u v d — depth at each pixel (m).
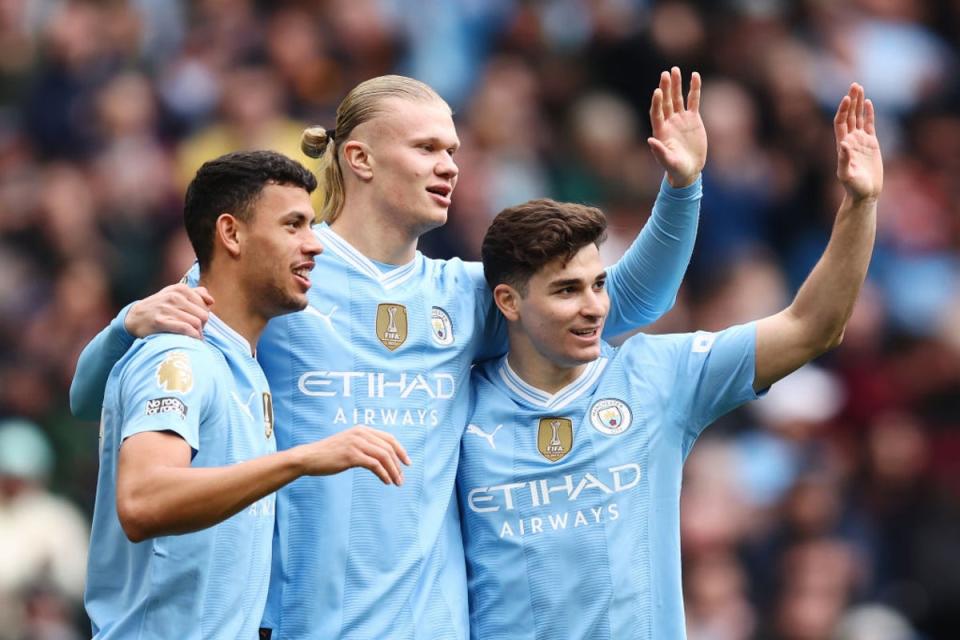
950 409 30.56
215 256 13.02
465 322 14.10
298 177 13.05
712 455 26.91
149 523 11.75
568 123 33.03
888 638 25.69
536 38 34.69
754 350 13.85
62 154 32.12
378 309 13.80
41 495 25.19
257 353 13.66
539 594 13.70
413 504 13.50
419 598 13.40
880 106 36.78
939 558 26.92
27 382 27.23
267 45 33.09
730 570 25.48
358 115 13.95
